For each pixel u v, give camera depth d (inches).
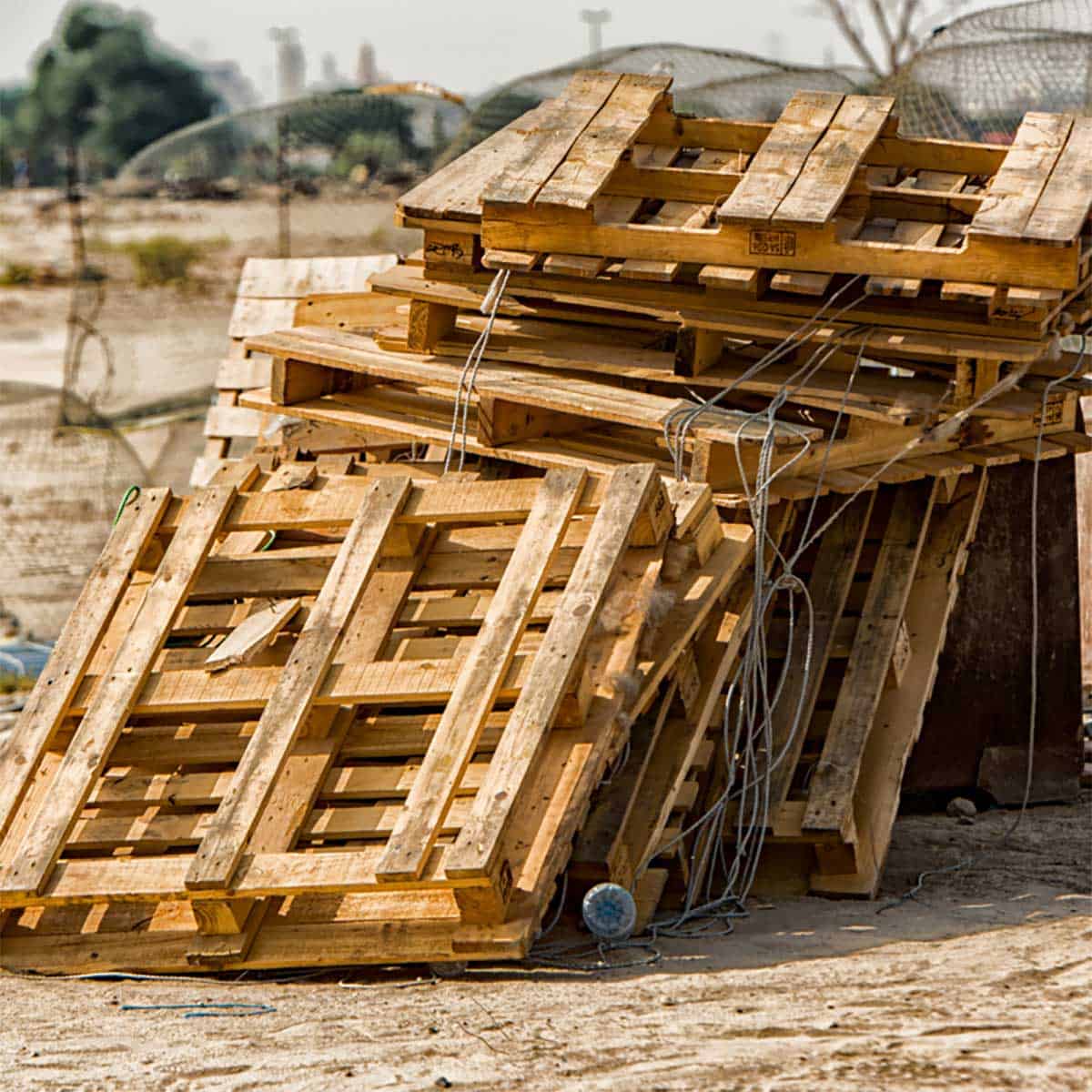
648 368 358.9
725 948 276.4
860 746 332.2
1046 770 422.6
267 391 395.9
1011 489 414.9
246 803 268.1
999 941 268.4
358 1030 224.1
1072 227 317.4
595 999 236.2
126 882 264.7
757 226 333.4
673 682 303.3
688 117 375.9
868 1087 186.1
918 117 590.9
